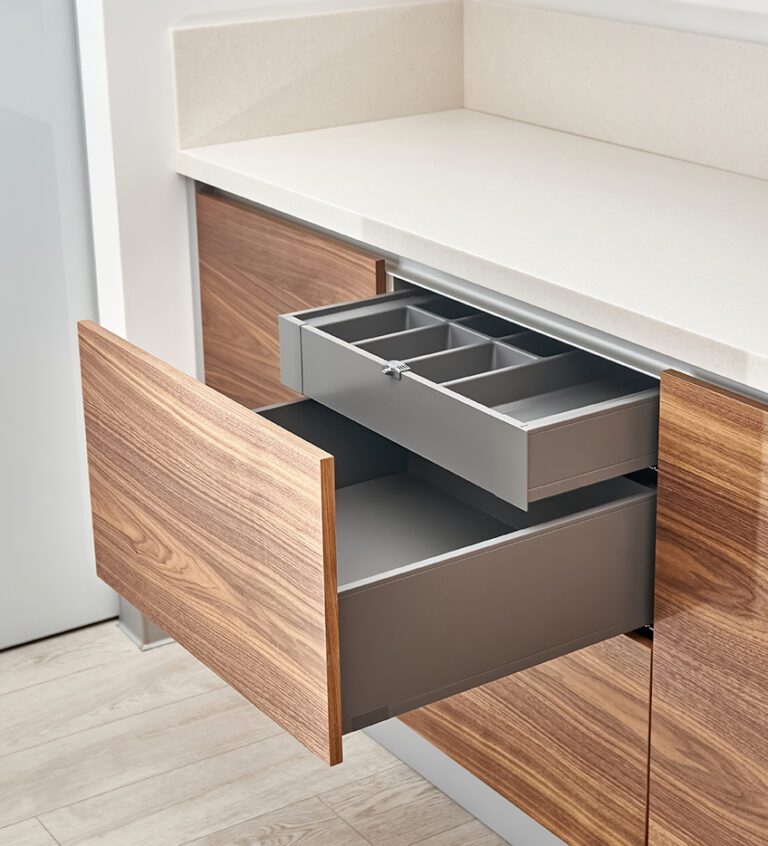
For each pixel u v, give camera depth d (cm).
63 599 246
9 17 209
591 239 165
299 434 178
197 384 146
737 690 142
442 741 190
